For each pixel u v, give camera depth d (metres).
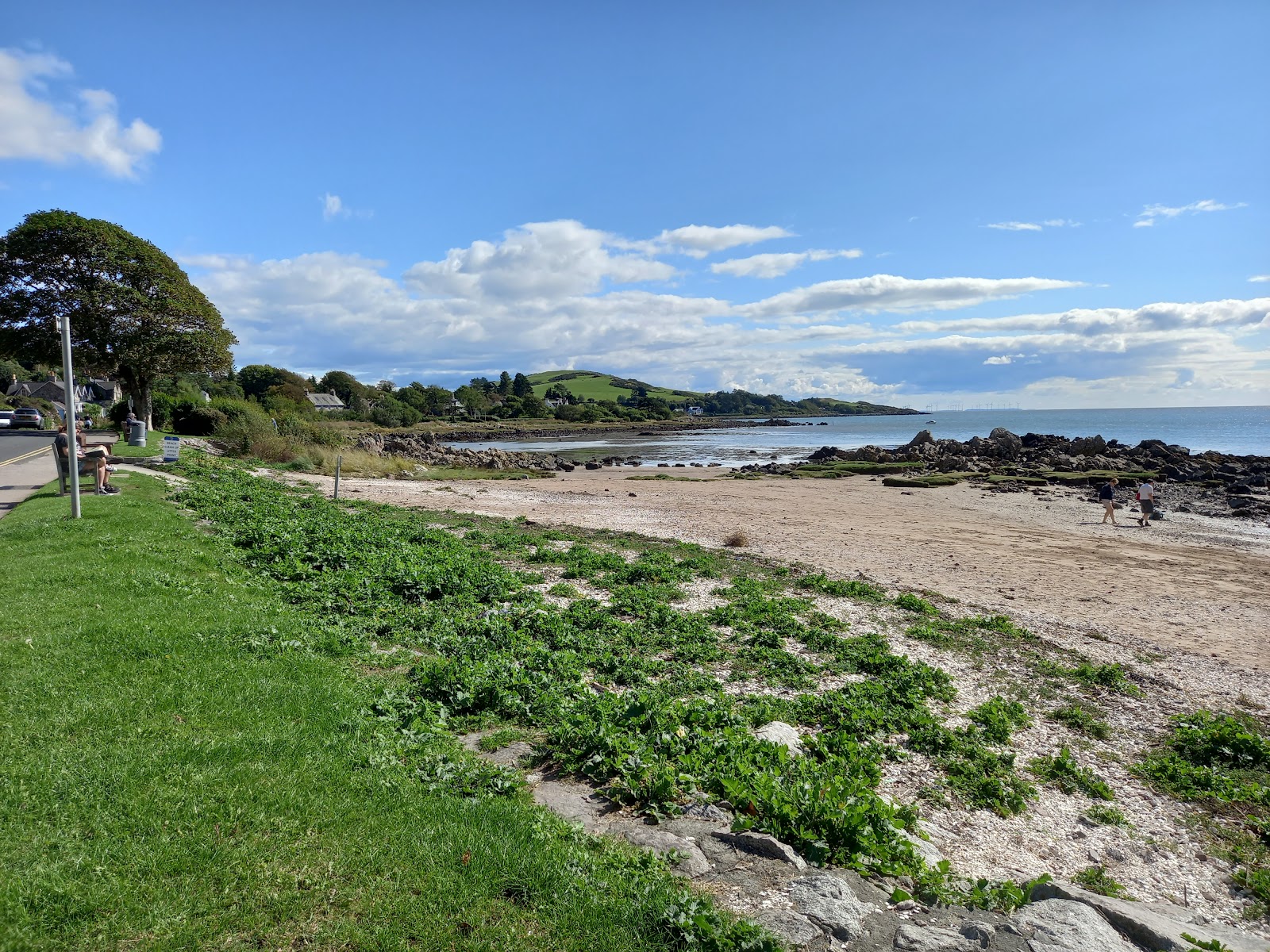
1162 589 18.45
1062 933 4.62
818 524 28.38
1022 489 43.44
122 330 40.56
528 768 6.93
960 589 17.78
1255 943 5.09
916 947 4.40
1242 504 36.62
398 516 23.12
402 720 7.51
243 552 14.26
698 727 7.87
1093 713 10.05
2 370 92.88
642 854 5.23
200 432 43.22
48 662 7.32
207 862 4.54
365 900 4.35
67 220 39.25
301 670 8.24
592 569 16.42
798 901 4.84
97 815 4.89
